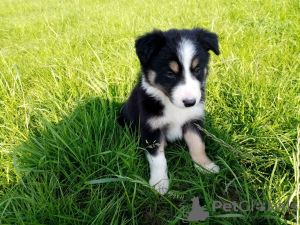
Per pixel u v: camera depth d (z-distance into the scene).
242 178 0.30
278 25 0.65
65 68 0.52
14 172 0.30
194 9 0.89
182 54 0.31
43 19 0.97
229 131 0.37
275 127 0.35
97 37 0.69
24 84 0.51
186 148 0.37
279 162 0.30
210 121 0.39
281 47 0.54
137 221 0.26
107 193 0.29
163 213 0.27
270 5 0.77
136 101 0.36
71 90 0.45
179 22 0.77
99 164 0.30
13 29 0.91
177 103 0.30
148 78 0.34
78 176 0.30
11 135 0.36
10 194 0.27
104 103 0.38
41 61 0.57
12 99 0.44
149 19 0.82
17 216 0.24
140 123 0.35
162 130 0.37
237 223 0.25
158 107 0.34
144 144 0.35
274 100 0.39
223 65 0.51
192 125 0.36
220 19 0.73
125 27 0.74
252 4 0.84
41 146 0.31
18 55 0.66
